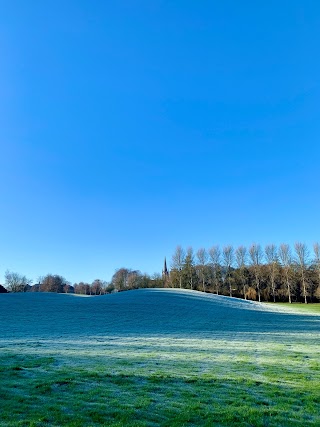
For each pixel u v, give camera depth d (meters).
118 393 9.30
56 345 17.08
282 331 28.22
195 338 22.05
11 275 103.12
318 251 95.50
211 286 104.62
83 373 11.07
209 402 8.83
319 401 9.11
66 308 43.03
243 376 11.55
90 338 20.48
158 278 113.38
